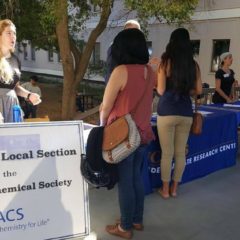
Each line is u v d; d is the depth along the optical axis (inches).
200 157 165.2
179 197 143.8
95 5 346.6
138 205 113.0
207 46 586.9
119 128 95.8
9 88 118.3
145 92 101.1
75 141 100.2
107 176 101.0
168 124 131.3
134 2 301.6
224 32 559.5
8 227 94.1
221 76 215.6
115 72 97.6
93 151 98.2
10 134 93.3
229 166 186.5
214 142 172.4
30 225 96.2
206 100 272.4
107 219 123.9
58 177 98.6
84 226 102.7
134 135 95.0
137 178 108.9
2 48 114.3
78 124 100.6
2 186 93.0
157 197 143.0
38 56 1067.9
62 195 99.5
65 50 371.9
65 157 99.3
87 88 625.6
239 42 539.8
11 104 118.8
